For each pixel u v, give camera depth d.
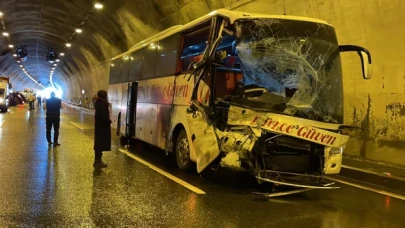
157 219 5.79
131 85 14.73
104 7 25.50
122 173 9.13
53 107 13.56
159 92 11.31
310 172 7.38
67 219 5.65
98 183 8.01
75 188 7.51
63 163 10.12
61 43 46.41
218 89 8.04
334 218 6.18
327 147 7.19
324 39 7.67
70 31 37.19
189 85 9.03
